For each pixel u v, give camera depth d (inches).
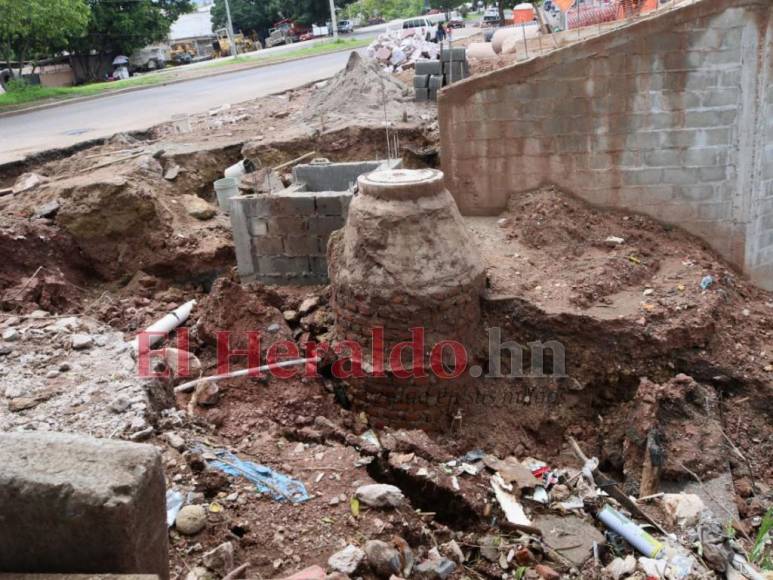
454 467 217.6
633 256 306.7
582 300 274.2
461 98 331.6
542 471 235.8
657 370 265.9
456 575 169.0
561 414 268.7
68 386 205.3
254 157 460.4
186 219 384.5
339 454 195.8
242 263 322.3
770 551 201.8
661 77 307.7
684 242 326.0
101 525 106.0
